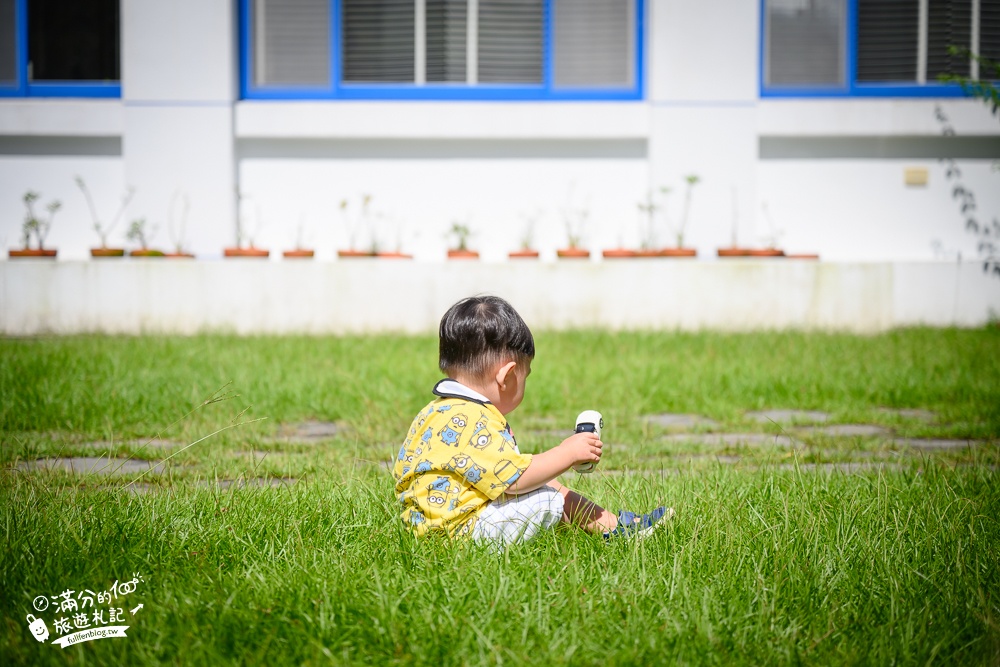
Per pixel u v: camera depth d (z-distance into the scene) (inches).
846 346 287.4
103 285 335.0
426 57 365.7
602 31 366.0
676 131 360.2
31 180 364.2
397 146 366.9
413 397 203.8
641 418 198.2
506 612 80.8
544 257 369.4
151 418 184.2
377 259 341.7
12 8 362.3
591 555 94.4
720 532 100.1
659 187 361.4
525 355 102.3
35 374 220.4
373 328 338.6
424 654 74.5
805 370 243.1
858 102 361.7
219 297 336.5
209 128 357.4
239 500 114.5
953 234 372.2
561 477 136.0
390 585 86.0
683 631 77.3
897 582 88.6
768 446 167.2
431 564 89.6
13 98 363.9
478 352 100.6
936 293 355.9
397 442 169.8
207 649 73.7
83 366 233.1
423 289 339.3
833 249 370.3
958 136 366.3
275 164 365.7
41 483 123.5
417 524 98.3
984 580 91.2
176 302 335.6
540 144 367.2
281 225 367.2
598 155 367.6
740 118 360.5
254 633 77.7
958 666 75.2
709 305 340.2
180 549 97.1
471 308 102.3
